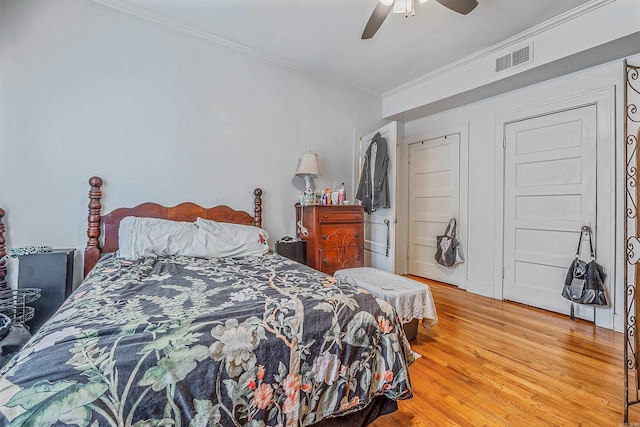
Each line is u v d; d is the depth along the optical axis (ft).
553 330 7.89
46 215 7.00
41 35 6.89
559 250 9.18
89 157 7.41
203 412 2.63
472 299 10.59
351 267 10.07
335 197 10.81
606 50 7.48
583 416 4.64
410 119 13.70
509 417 4.63
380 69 10.77
